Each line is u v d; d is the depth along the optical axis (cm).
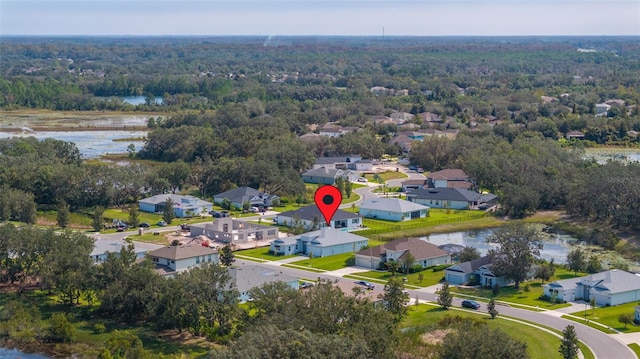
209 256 13650
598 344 10200
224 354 7688
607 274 12438
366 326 8931
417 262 13875
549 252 15650
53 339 10444
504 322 11000
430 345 9812
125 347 9525
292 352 7800
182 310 10438
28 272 12681
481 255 14800
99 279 11462
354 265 14200
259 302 9950
